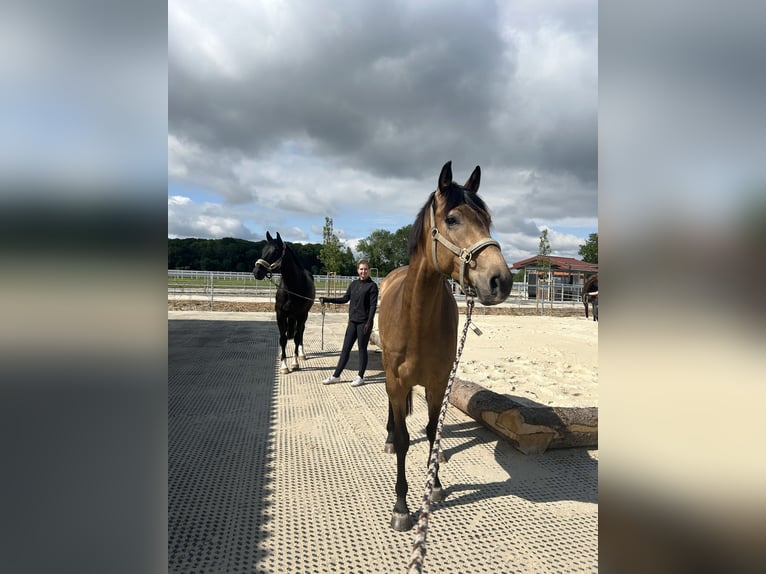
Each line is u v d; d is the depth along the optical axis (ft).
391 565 7.11
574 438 11.87
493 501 9.24
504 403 12.15
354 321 18.53
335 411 14.97
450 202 7.26
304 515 8.52
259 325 37.14
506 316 56.24
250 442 12.12
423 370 8.36
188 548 7.39
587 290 50.26
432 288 7.84
